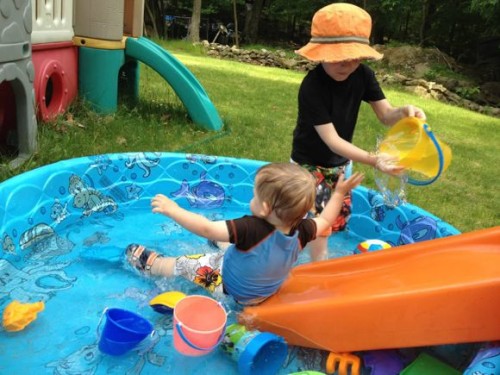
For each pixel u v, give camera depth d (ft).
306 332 6.51
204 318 6.61
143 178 11.06
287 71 45.88
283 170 6.36
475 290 5.79
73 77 15.69
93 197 10.23
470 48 67.77
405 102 35.94
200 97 17.01
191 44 53.21
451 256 6.74
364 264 7.22
